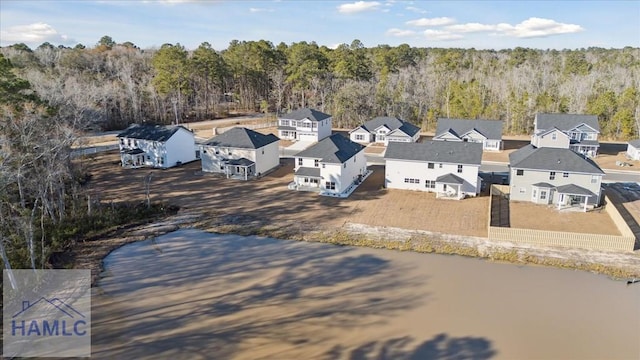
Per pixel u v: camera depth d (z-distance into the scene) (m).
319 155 43.00
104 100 72.81
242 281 25.39
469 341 19.64
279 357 18.62
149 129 54.22
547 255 28.16
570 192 36.72
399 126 66.69
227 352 18.97
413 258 28.25
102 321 21.42
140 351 19.08
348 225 33.66
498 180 46.25
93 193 41.66
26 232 26.16
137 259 28.36
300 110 71.19
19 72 61.44
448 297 23.42
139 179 47.06
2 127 27.34
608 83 86.06
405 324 20.98
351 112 83.31
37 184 30.89
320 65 94.00
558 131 57.97
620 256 27.91
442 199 39.97
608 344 19.42
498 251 28.73
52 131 32.94
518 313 21.84
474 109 80.50
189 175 48.66
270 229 32.91
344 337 20.02
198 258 28.44
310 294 23.89
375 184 45.09
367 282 25.19
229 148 48.28
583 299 23.16
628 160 55.50
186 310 22.36
